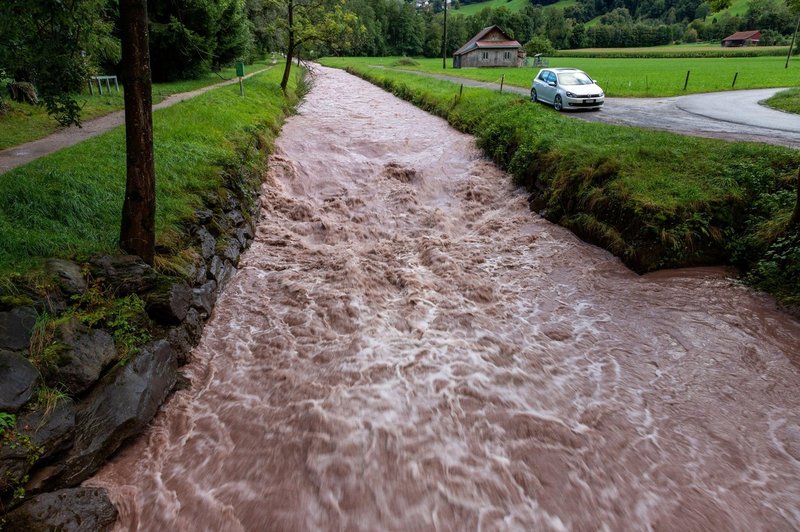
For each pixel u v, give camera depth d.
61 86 6.59
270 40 32.72
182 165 10.27
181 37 25.70
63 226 6.88
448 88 29.38
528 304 8.67
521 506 4.79
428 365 6.84
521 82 33.72
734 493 4.93
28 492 4.17
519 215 12.92
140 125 6.44
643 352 7.23
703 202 9.76
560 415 5.96
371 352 7.12
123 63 6.24
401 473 5.12
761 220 9.48
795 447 5.48
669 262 9.59
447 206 13.91
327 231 11.94
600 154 11.95
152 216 6.85
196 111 15.39
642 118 18.22
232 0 30.88
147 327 6.16
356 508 4.77
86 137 12.21
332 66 70.62
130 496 4.81
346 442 5.47
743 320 7.92
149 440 5.49
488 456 5.35
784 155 10.37
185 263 7.65
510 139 16.06
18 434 4.23
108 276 6.19
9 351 4.57
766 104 22.31
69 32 6.62
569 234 11.52
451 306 8.51
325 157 17.14
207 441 5.55
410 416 5.88
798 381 6.53
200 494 4.89
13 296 5.13
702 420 5.88
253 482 5.04
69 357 4.98
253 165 13.63
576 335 7.69
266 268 9.93
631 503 4.83
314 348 7.25
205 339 7.43
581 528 4.60
